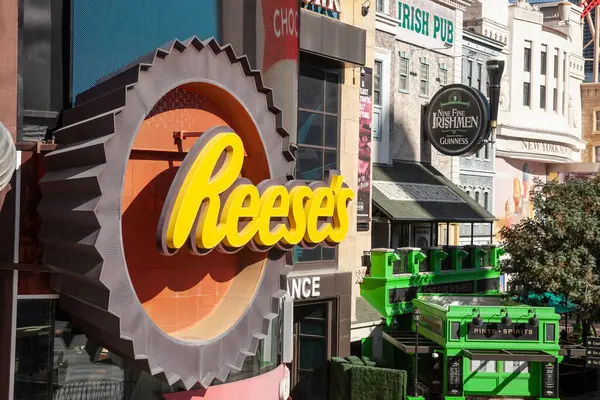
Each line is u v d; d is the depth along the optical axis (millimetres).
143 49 19562
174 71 15289
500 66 38062
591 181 35062
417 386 27516
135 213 16219
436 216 35281
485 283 39594
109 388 17250
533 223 34750
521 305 30844
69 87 17828
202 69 15945
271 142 17641
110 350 16422
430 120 38594
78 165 14828
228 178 15625
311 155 27891
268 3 22625
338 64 28578
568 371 34656
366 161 32062
